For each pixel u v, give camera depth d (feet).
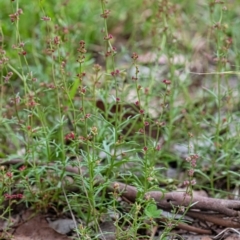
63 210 15.72
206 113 19.80
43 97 19.07
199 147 18.01
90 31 25.68
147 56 24.18
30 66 22.52
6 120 16.12
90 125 18.17
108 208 14.92
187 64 22.90
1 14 25.35
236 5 26.40
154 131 19.35
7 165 17.58
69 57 19.84
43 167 15.35
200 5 27.86
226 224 15.14
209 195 17.10
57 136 17.97
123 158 16.44
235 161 17.16
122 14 27.89
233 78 22.59
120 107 18.22
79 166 14.28
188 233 15.39
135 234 13.73
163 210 15.40
